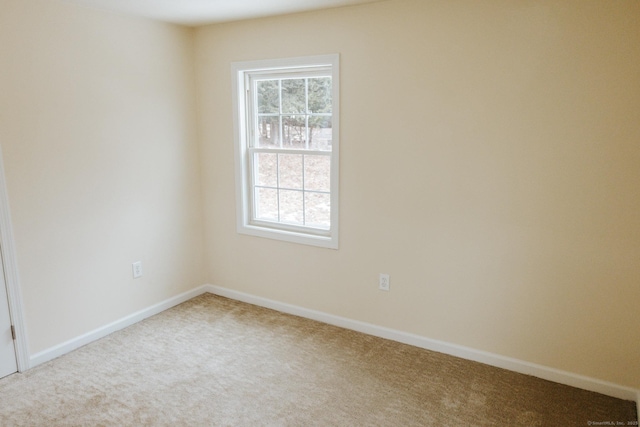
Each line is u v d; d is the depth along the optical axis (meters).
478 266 2.71
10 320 2.61
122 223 3.20
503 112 2.49
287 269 3.49
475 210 2.67
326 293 3.33
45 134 2.68
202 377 2.62
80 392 2.46
